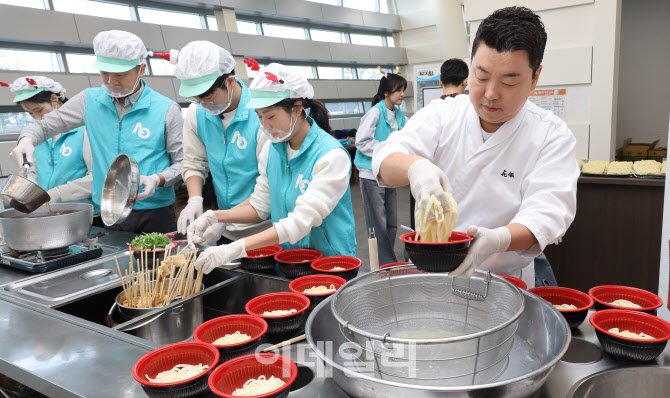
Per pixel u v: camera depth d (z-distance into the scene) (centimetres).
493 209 138
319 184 154
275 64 152
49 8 552
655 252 283
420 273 111
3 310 136
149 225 241
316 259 150
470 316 104
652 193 278
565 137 127
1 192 168
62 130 252
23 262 171
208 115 206
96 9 602
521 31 98
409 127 144
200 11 729
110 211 190
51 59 554
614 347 90
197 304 142
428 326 104
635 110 675
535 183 124
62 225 171
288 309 119
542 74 378
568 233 311
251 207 188
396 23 1102
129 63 208
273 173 177
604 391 87
